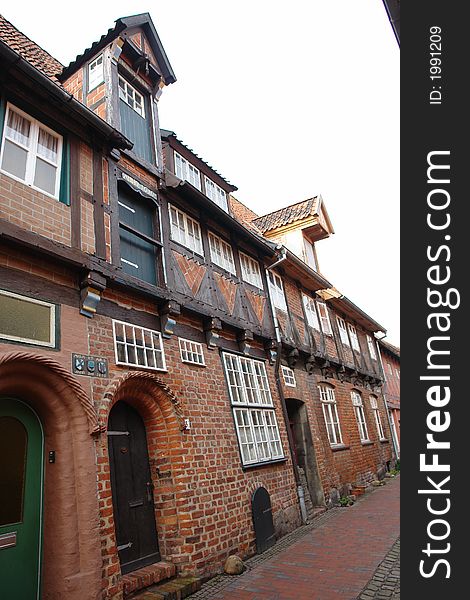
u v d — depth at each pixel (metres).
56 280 5.09
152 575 5.18
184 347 7.00
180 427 6.18
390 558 6.16
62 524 4.40
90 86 7.41
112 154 6.55
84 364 5.07
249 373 8.65
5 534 4.16
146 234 7.09
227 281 8.73
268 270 11.04
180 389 6.52
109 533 4.73
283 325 10.75
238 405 7.78
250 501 7.16
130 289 6.08
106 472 4.93
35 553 4.34
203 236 8.40
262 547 7.00
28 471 4.50
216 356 7.73
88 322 5.35
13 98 5.25
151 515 5.82
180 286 7.18
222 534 6.27
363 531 7.89
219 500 6.46
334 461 11.60
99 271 5.49
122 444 5.75
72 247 5.25
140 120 7.89
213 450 6.72
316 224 14.05
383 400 19.09
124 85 7.75
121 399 5.86
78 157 5.95
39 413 4.77
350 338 16.34
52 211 5.25
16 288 4.59
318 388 12.20
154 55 8.47
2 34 7.06
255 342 9.38
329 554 6.60
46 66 7.70
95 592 4.36
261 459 7.97
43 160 5.50
